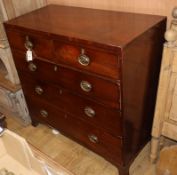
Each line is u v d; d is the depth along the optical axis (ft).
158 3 4.57
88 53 3.98
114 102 4.20
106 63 3.85
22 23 4.86
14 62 5.75
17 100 6.52
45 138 6.60
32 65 5.24
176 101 4.66
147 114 5.21
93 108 4.67
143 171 5.51
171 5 4.44
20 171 3.74
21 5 5.62
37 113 6.38
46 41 4.50
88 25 4.41
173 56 4.26
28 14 5.37
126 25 4.25
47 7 5.74
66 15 5.07
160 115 4.83
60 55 4.46
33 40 4.74
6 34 5.29
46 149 6.28
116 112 4.30
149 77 4.67
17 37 5.04
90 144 5.48
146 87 4.72
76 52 4.16
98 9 5.28
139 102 4.69
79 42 3.96
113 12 4.96
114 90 4.04
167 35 4.07
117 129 4.53
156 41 4.40
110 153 5.12
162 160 5.09
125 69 3.82
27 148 3.42
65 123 5.72
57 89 5.14
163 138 5.52
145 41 4.06
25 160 3.66
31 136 6.70
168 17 4.60
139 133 5.20
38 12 5.43
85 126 5.21
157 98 4.68
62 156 6.06
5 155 3.99
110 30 4.10
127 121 4.51
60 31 4.27
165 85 4.47
